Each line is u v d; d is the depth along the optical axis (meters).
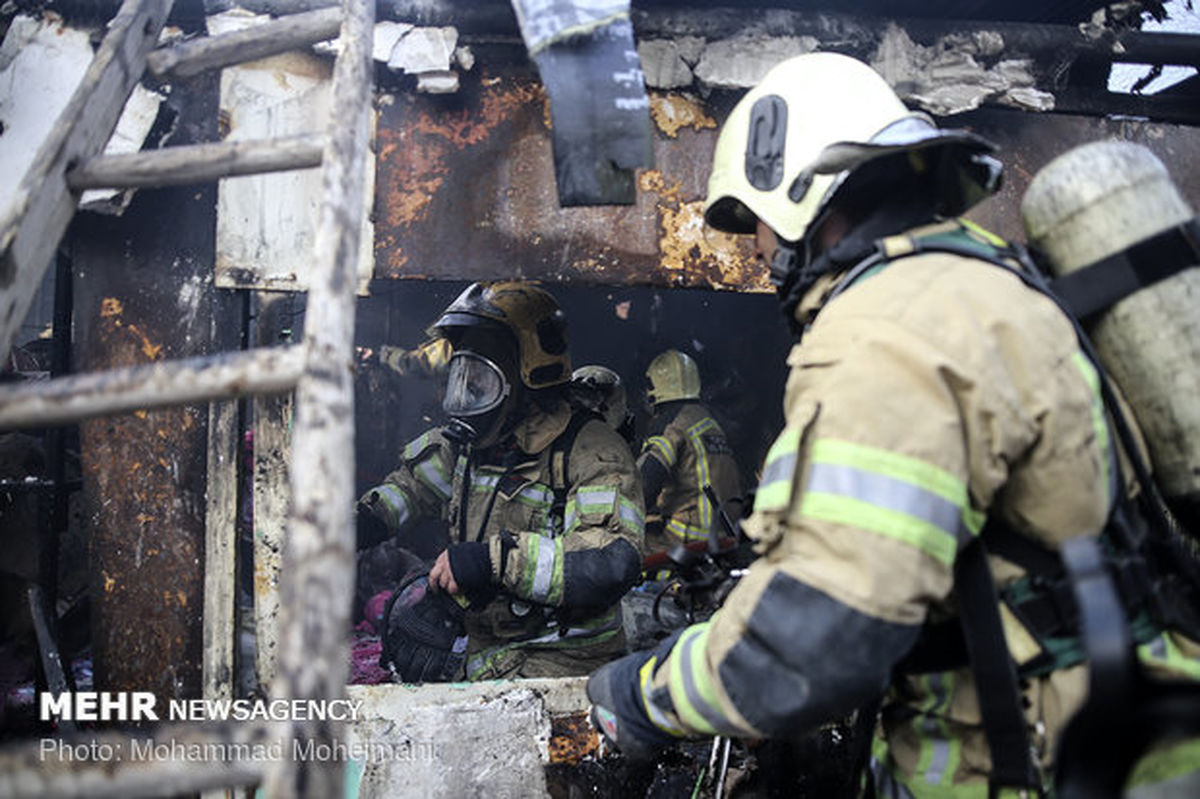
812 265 1.18
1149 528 1.03
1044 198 1.10
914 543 0.87
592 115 1.35
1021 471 0.95
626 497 2.11
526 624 2.16
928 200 1.16
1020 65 2.02
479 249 1.86
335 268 0.98
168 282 1.83
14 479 2.88
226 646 1.77
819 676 0.88
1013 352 0.94
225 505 1.78
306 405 0.87
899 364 0.93
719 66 1.92
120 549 1.79
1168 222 1.04
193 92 1.82
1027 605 0.98
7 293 1.07
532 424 2.21
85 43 1.76
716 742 1.71
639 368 5.09
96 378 0.92
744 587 0.98
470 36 1.86
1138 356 1.01
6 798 0.75
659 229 1.92
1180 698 0.71
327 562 0.81
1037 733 0.96
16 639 2.83
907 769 1.08
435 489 2.51
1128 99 2.09
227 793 1.66
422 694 1.85
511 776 1.83
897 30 1.98
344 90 1.18
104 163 1.19
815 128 1.24
